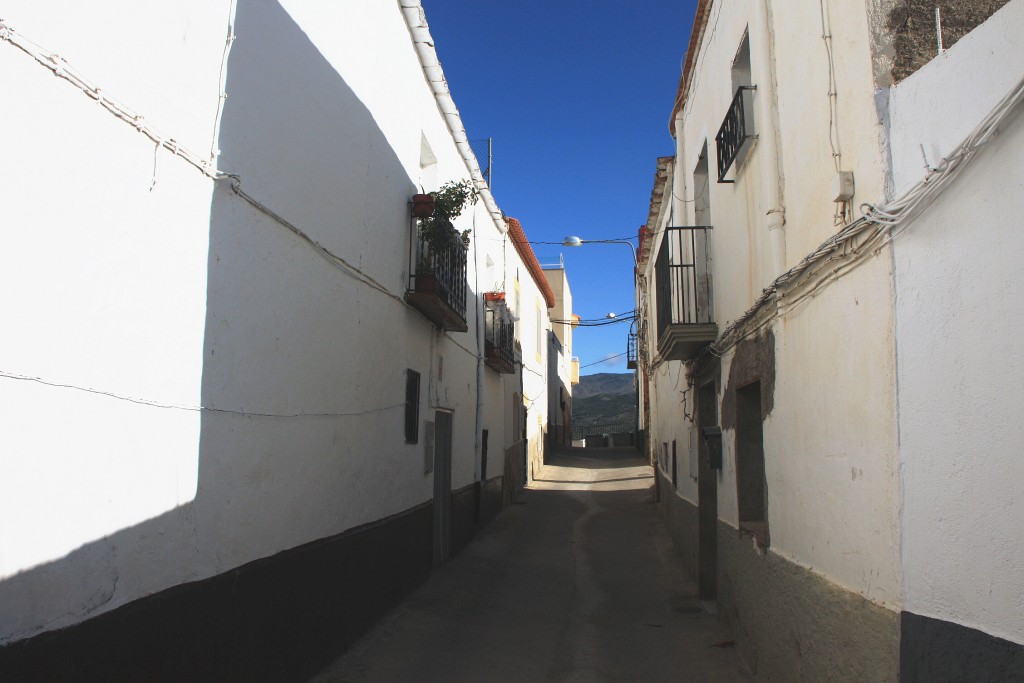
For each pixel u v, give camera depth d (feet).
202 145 12.80
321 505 18.30
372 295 22.74
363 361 21.81
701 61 27.35
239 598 13.84
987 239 8.87
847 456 12.40
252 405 14.61
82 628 9.51
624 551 37.09
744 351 20.52
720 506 24.12
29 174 8.81
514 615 25.13
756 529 19.19
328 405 18.86
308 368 17.57
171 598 11.56
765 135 17.63
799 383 15.23
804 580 14.70
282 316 16.10
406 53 26.99
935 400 9.73
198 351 12.60
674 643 22.04
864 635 11.52
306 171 17.54
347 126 20.52
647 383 76.02
